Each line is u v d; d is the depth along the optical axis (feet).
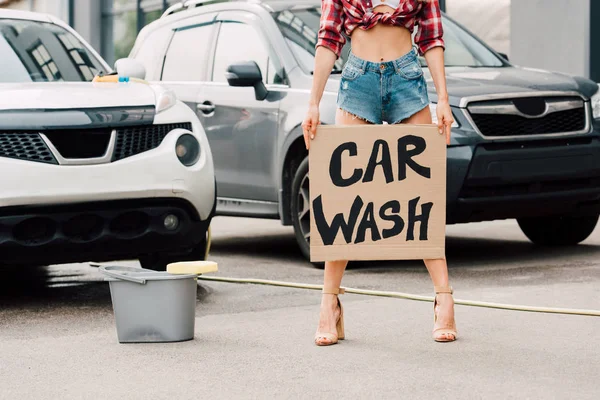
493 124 26.76
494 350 17.26
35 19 28.43
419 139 18.13
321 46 18.17
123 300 18.66
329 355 17.20
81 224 22.30
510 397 14.37
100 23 82.07
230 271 28.04
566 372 15.71
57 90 23.45
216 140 31.48
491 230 36.73
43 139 21.89
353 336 18.70
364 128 18.11
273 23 30.89
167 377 16.05
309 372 16.06
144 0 76.02
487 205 26.76
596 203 28.58
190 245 23.76
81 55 27.66
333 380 15.52
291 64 29.63
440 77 18.17
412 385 15.10
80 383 15.87
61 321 21.33
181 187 23.02
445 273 18.30
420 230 18.22
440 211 18.22
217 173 31.58
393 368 16.17
